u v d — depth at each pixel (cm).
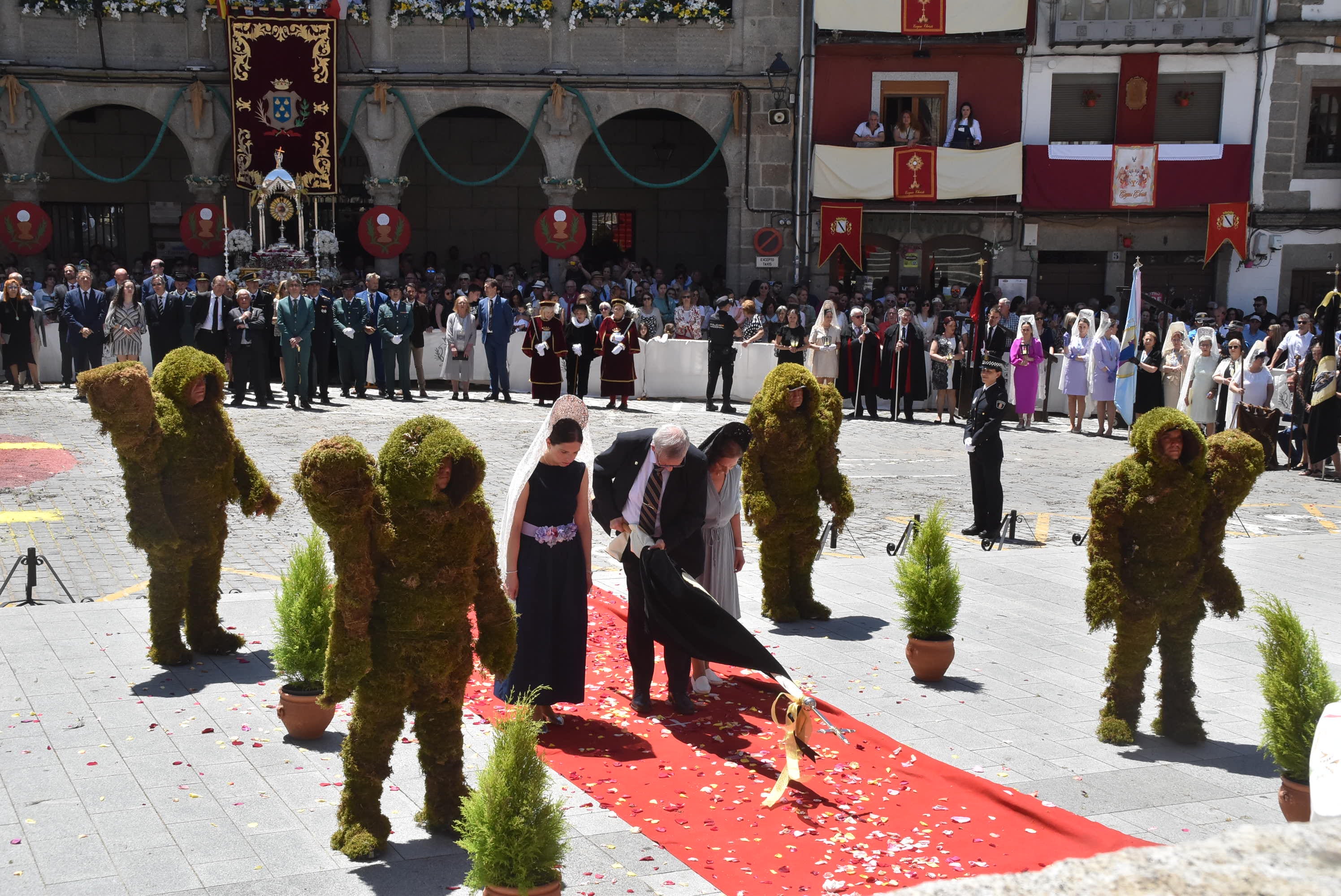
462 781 524
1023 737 662
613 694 727
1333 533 1300
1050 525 1291
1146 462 643
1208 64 2538
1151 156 2538
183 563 721
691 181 2994
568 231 2505
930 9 2488
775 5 2522
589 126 2559
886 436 1875
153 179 2891
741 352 2156
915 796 573
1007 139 2559
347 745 504
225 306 1909
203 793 553
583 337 2064
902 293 2372
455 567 500
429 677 502
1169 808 570
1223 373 1805
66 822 517
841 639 850
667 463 685
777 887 474
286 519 1194
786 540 885
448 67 2531
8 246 2383
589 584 664
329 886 467
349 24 2503
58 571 971
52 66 2450
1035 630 880
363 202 2964
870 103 2556
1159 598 647
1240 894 163
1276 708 557
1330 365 1669
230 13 2428
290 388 1859
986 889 175
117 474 1344
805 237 2580
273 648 651
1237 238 2556
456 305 2048
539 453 643
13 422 1645
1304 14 2514
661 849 508
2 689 684
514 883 426
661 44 2542
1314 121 2578
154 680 708
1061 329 2278
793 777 561
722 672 774
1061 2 2497
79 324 1984
